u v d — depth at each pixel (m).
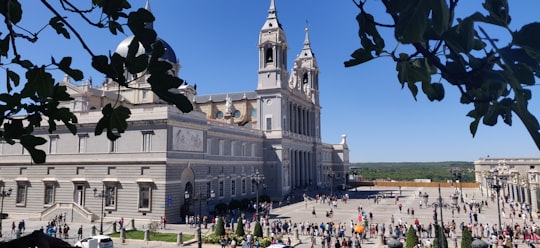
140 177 50.22
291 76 101.75
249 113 94.94
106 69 2.66
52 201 54.81
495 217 60.00
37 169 56.41
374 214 63.47
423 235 46.06
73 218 50.72
